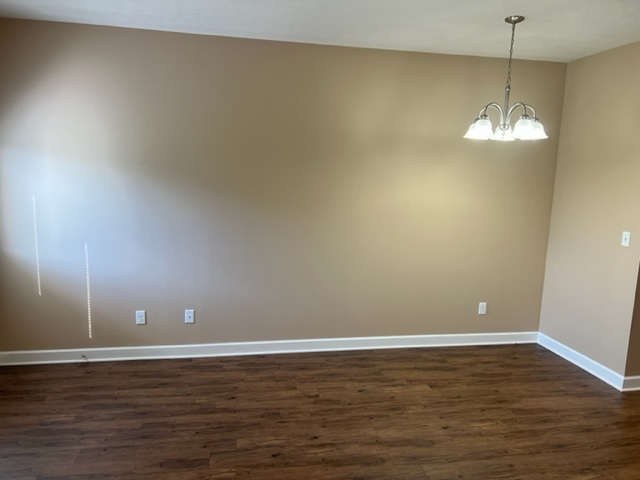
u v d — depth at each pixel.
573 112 3.77
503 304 4.12
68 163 3.30
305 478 2.26
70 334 3.50
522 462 2.44
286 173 3.60
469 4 2.61
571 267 3.80
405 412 2.92
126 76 3.28
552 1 2.52
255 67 3.43
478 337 4.14
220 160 3.49
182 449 2.46
